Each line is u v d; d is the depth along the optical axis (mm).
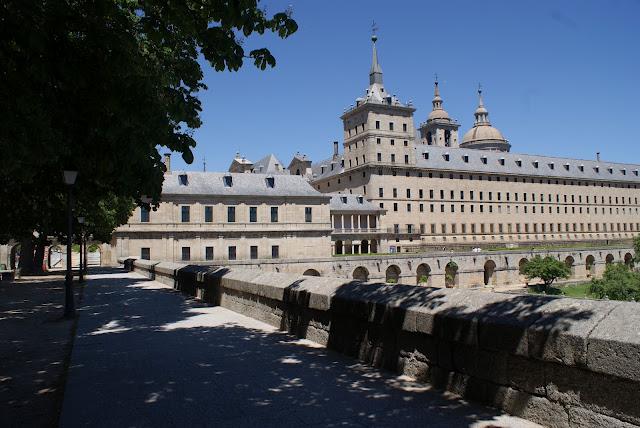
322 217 74250
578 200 129500
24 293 24562
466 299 6324
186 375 7281
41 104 7273
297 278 10961
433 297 6809
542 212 122500
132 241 63406
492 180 114938
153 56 11438
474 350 5875
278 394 6227
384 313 7266
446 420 5203
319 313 9344
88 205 29859
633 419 4258
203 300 17562
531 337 5070
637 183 141375
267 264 65500
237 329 11188
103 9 6629
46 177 14375
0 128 6289
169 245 65000
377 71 105562
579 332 4668
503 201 116125
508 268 83812
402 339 7082
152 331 11469
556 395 4918
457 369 6109
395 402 5812
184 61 9664
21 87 6539
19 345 10914
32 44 6035
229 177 70375
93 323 13328
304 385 6594
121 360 8430
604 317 4680
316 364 7730
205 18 6898
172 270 24375
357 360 7973
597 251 94562
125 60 6961
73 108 7758
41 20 6543
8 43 6613
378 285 8242
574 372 4762
